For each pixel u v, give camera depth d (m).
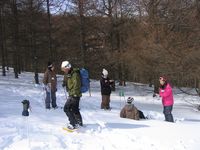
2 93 21.20
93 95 24.83
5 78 36.12
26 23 35.31
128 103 14.10
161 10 29.06
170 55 25.09
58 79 38.69
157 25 27.77
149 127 11.63
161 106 22.53
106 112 15.51
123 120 13.11
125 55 28.61
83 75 10.84
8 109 14.59
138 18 30.42
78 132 10.48
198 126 12.38
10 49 45.00
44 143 8.95
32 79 36.91
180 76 24.72
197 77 24.22
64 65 10.64
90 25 32.16
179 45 25.64
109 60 31.08
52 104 15.44
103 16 32.03
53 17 36.00
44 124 11.45
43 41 38.03
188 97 29.48
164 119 15.30
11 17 35.62
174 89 31.08
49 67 15.37
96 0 31.47
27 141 9.08
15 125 11.11
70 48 35.00
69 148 8.73
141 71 27.00
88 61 32.53
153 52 25.69
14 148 8.43
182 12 27.75
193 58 24.11
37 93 22.22
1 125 11.01
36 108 15.18
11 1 34.47
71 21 32.88
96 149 8.76
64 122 11.97
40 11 35.59
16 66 37.50
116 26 31.95
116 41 32.66
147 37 27.25
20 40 37.19
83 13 30.70
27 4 34.75
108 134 10.35
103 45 32.78
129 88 32.62
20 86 27.39
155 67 25.86
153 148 9.06
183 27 27.16
